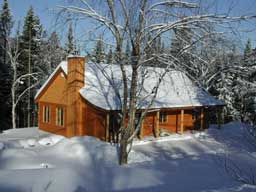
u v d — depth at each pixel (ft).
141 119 57.16
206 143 84.84
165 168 51.49
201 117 100.32
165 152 72.59
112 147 67.46
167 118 96.94
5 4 116.57
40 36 129.80
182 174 47.67
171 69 52.60
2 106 133.59
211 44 48.32
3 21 116.16
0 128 134.82
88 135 83.35
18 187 34.68
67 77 86.74
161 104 85.46
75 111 84.43
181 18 48.78
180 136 91.20
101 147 66.69
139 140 83.76
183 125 101.24
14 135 90.58
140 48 52.13
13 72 127.24
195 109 101.76
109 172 47.65
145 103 81.92
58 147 68.03
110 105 77.92
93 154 62.64
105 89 84.33
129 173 47.14
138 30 51.26
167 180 43.96
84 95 82.07
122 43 52.60
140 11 50.47
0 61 128.77
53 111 94.12
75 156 62.44
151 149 75.51
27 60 132.05
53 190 34.47
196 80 54.65
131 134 56.54
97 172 47.47
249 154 65.87
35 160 58.13
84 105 83.87
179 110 98.02
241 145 82.17
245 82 106.63
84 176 43.34
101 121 81.00
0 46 124.77
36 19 130.21
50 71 131.64
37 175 39.01
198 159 59.77
